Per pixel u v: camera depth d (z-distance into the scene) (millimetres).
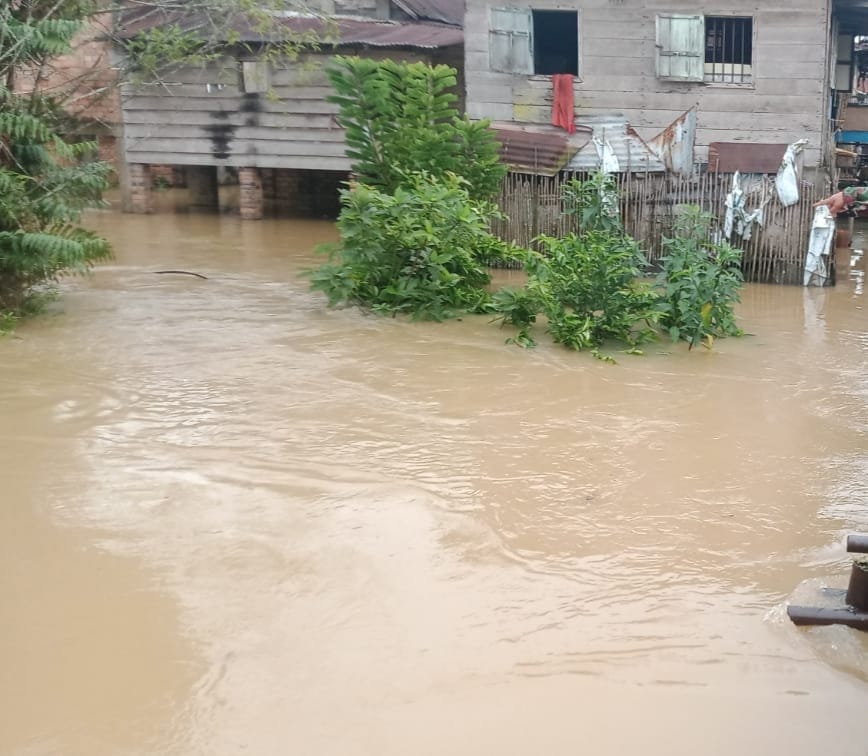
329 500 5203
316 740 3273
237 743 3260
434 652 3787
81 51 16641
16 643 3830
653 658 3758
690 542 4766
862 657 3789
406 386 7328
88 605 4117
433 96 11297
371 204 9727
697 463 5812
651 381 7527
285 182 18703
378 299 9914
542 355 8273
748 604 4172
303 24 16094
